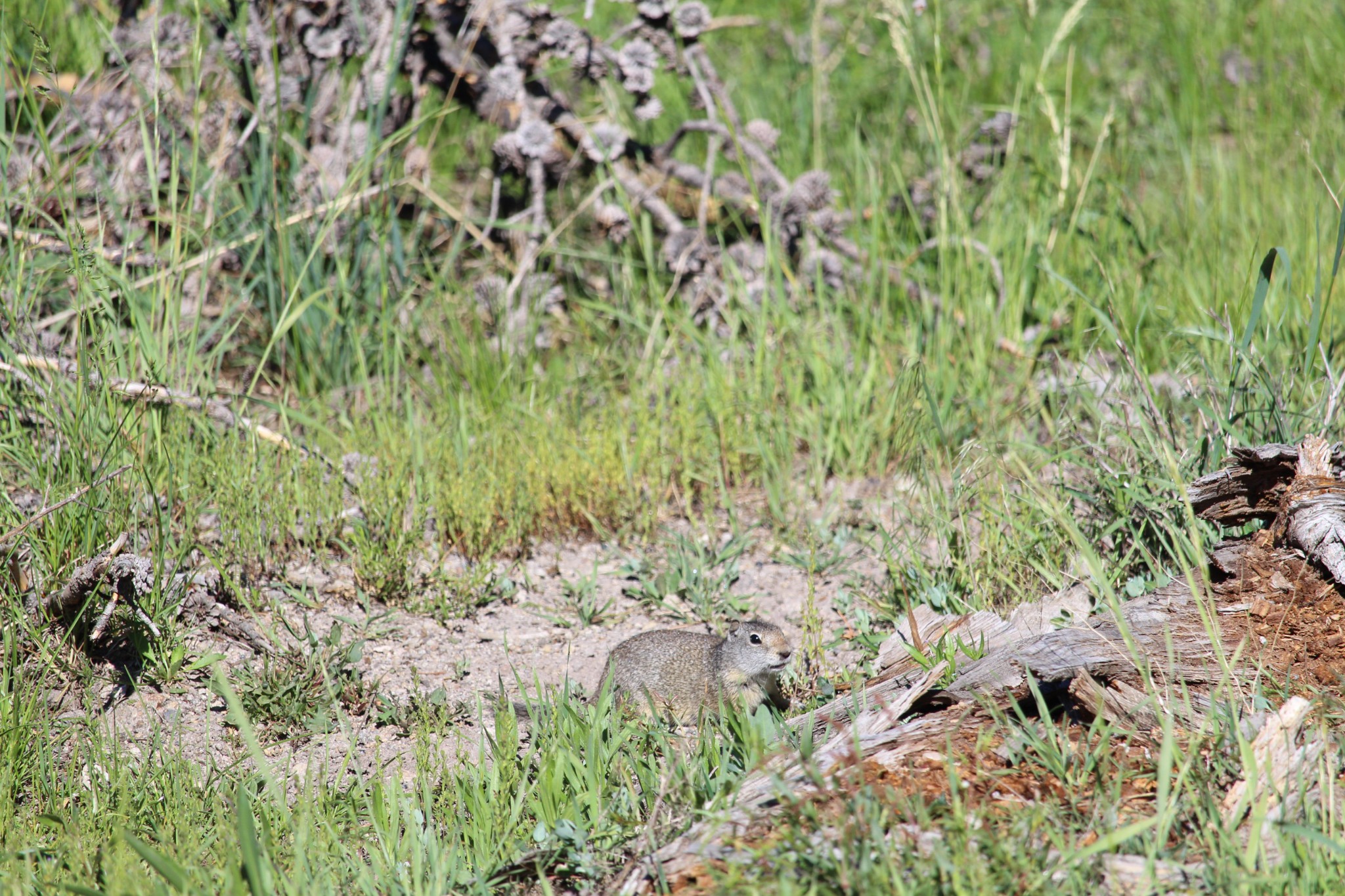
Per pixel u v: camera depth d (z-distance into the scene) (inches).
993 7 832.9
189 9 538.9
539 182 525.7
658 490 448.1
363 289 505.0
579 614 383.2
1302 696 258.8
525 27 521.3
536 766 290.7
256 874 214.4
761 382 487.8
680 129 538.3
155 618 327.9
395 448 433.7
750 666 322.0
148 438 375.2
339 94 550.3
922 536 400.5
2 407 390.9
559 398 490.0
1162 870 213.3
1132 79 738.8
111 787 279.4
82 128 478.0
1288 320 438.0
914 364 448.1
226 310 445.7
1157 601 293.9
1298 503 289.6
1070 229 534.9
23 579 333.7
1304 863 211.9
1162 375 438.6
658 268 556.7
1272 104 676.1
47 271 437.7
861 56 749.3
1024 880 207.8
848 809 223.0
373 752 310.0
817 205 534.3
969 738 261.1
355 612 375.9
